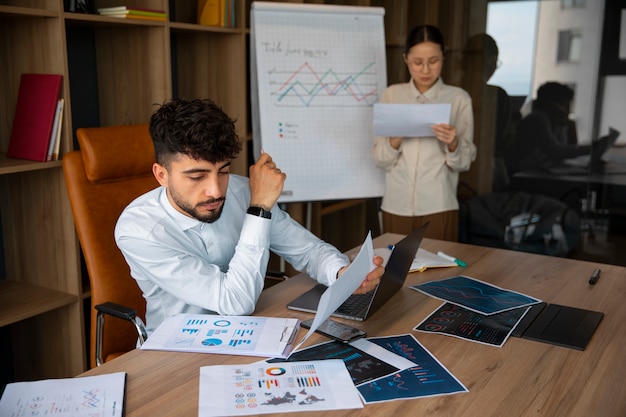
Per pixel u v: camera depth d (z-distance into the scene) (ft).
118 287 6.26
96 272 6.16
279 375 3.97
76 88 8.99
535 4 11.44
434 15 12.33
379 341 4.53
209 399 3.66
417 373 4.02
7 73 7.82
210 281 4.95
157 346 4.34
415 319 4.96
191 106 4.59
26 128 7.50
